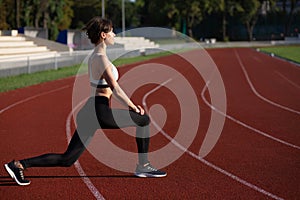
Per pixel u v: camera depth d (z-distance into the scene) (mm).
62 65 24797
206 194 5066
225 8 73250
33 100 13078
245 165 6301
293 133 8586
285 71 25094
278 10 80438
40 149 7258
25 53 25781
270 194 5070
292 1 77312
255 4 72312
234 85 17969
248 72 24328
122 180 5598
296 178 5680
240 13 73688
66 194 5070
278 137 8219
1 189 5219
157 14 72750
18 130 8820
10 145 7531
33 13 50719
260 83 18781
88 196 5008
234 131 8789
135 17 78438
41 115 10586
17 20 37844
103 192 5145
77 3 74500
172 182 5516
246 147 7422
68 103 12531
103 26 4852
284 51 50188
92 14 75125
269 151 7141
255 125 9430
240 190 5207
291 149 7281
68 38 37719
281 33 80250
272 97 14266
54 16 49781
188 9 69250
